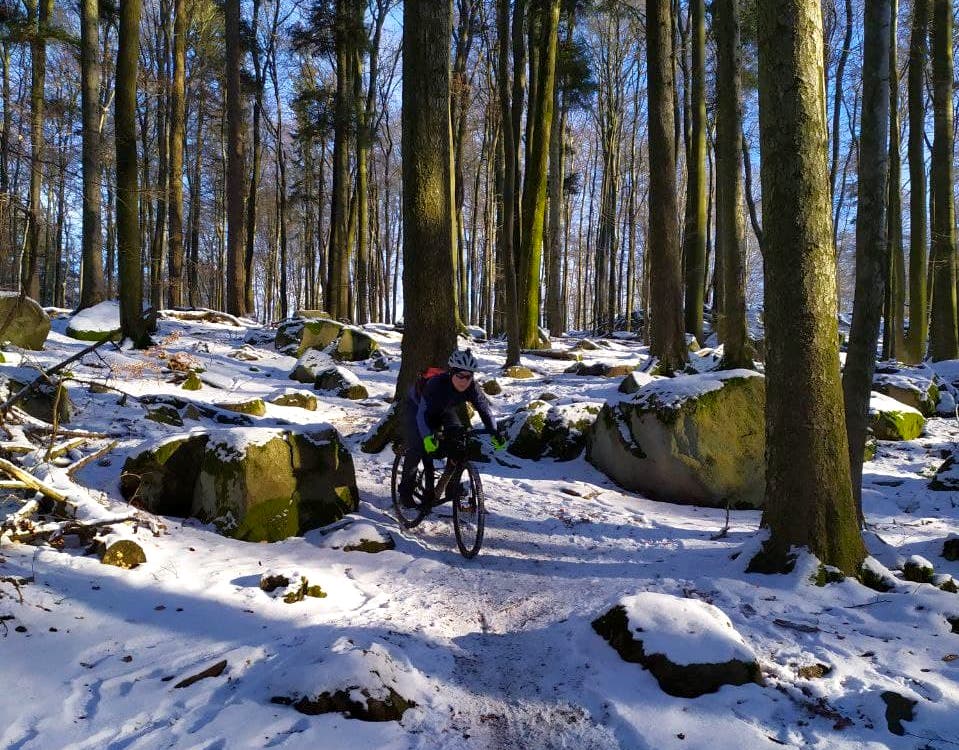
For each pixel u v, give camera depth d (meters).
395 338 23.39
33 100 15.26
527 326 21.70
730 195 12.54
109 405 9.94
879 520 7.48
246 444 6.12
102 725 3.17
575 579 5.50
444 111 9.16
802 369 5.08
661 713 3.41
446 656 4.12
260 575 5.11
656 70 13.70
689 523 7.32
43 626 4.00
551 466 9.68
